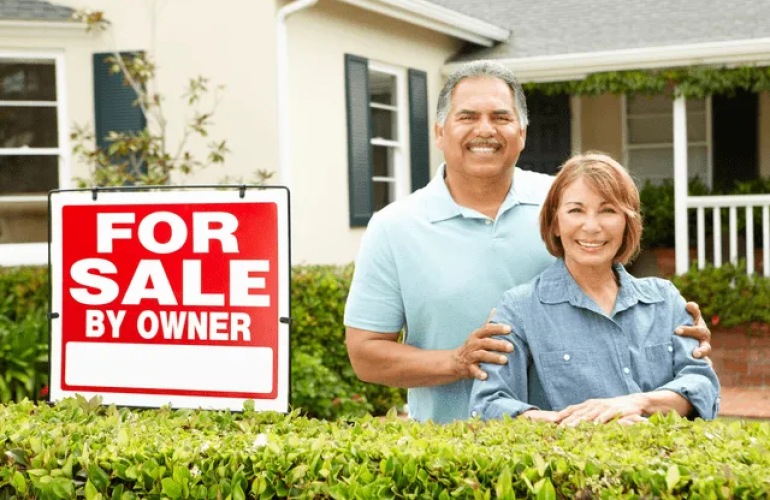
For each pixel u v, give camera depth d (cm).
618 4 1445
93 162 1071
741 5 1348
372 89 1255
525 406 332
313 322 897
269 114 1062
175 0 1089
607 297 346
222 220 363
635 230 342
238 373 360
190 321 365
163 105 1095
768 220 1136
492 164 363
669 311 350
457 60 1387
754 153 1523
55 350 379
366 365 376
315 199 1109
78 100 1111
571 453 279
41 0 1123
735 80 1198
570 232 338
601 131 1572
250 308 360
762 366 1058
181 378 366
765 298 1055
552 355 342
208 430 347
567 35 1385
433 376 358
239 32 1070
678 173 1177
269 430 340
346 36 1166
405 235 370
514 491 275
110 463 312
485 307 366
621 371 340
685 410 336
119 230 373
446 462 284
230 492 299
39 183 1130
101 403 371
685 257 1166
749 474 264
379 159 1277
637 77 1240
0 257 1091
